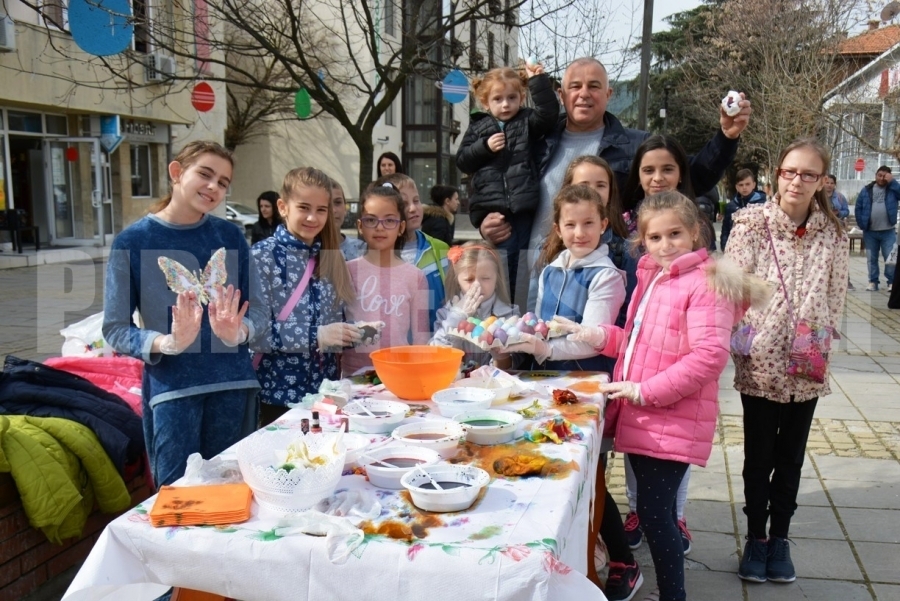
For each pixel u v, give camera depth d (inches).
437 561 56.7
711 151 140.8
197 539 61.2
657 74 1115.3
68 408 118.7
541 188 149.9
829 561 126.0
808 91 557.0
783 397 114.1
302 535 60.6
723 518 144.3
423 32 298.4
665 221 100.2
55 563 110.9
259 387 111.9
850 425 197.6
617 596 113.8
